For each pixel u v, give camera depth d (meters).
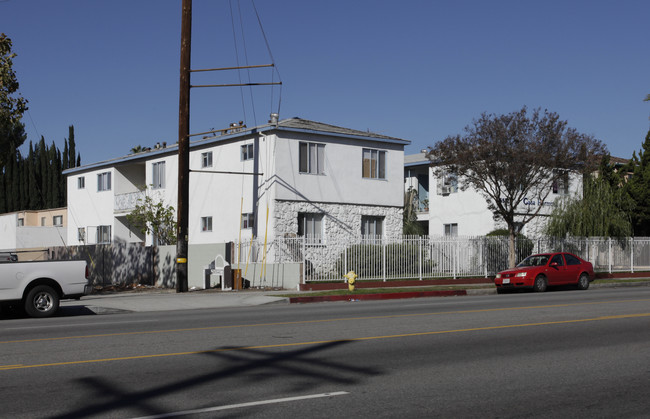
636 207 40.22
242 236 33.09
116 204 42.06
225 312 17.47
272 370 8.56
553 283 25.64
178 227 25.09
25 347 10.53
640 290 26.09
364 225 34.41
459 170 27.58
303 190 32.00
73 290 17.17
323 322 13.98
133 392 7.30
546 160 26.20
